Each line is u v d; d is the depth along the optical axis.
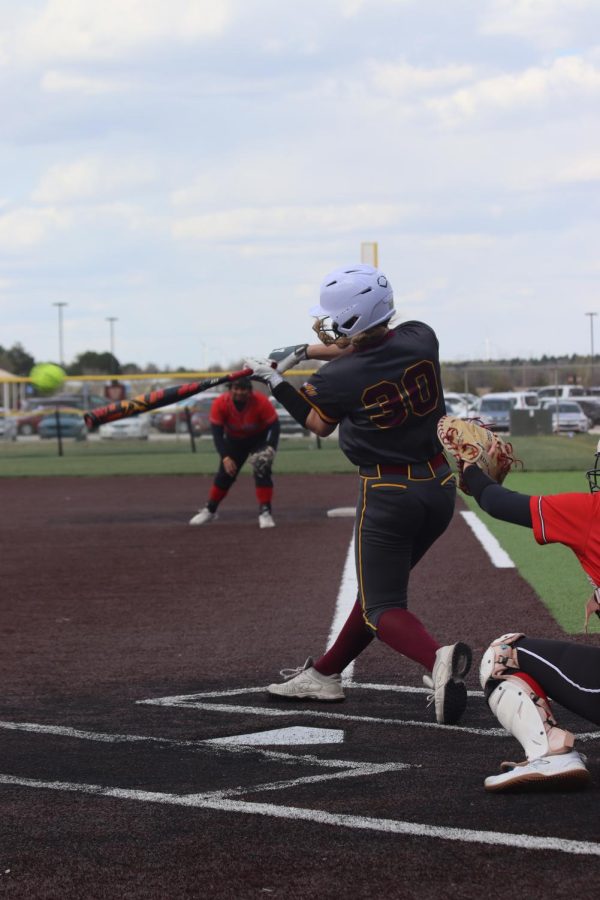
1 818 7.77
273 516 29.11
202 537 24.88
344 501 32.91
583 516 7.88
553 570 19.28
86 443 65.94
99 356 122.38
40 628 15.12
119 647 13.80
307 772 8.72
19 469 48.97
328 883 6.56
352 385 9.63
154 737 9.81
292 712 10.66
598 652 8.02
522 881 6.52
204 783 8.47
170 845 7.20
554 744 7.99
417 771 8.68
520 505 8.09
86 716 10.58
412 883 6.53
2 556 22.53
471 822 7.48
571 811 7.66
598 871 6.63
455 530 25.34
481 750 9.27
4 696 11.40
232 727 10.13
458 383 88.31
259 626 14.93
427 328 9.91
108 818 7.72
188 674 12.34
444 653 9.26
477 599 16.47
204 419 76.62
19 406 91.12
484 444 8.62
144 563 21.12
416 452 9.79
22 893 6.52
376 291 9.58
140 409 10.66
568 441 58.28
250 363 10.26
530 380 93.50
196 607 16.47
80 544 24.23
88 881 6.66
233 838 7.29
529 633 13.96
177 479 43.59
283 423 68.56
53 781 8.56
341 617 15.37
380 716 10.46
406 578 10.02
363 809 7.79
